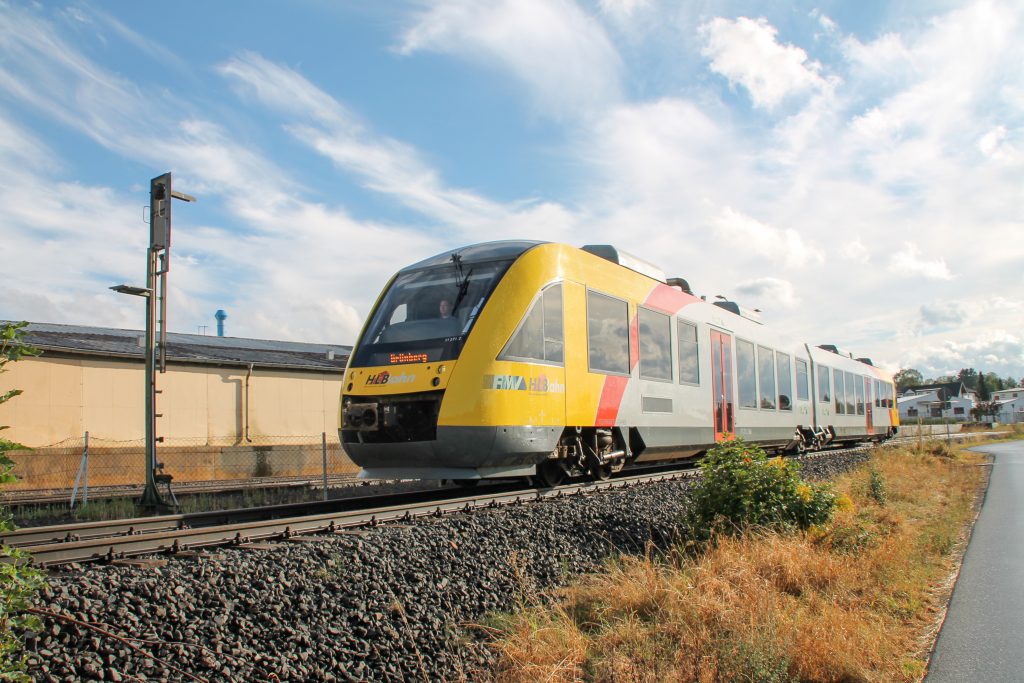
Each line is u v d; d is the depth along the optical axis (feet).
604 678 16.70
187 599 17.12
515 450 32.45
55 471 56.54
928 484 55.57
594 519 30.04
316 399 77.46
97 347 64.18
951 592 24.77
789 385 69.46
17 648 13.06
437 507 29.81
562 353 35.55
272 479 62.28
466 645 17.69
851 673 17.39
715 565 24.02
